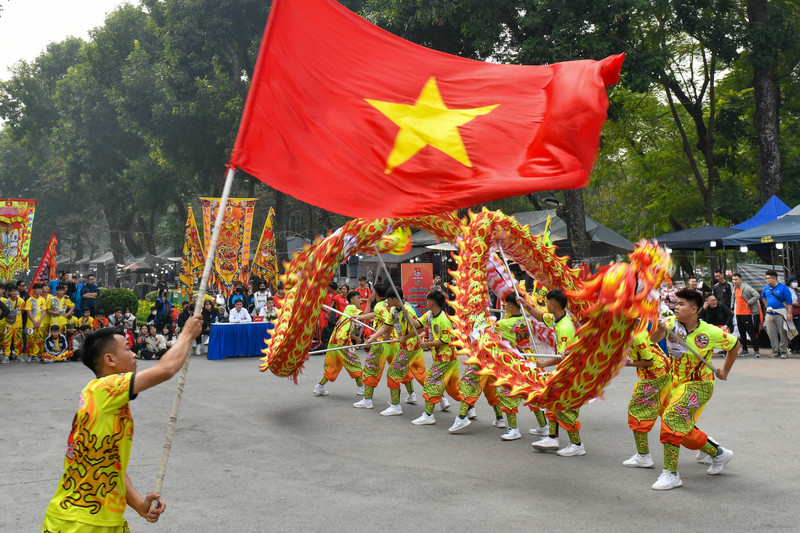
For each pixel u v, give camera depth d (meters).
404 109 5.50
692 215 30.50
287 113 5.19
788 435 7.58
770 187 21.61
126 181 45.94
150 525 4.96
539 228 25.31
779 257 21.83
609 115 23.11
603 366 5.59
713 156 28.19
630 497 5.61
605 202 40.84
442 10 21.67
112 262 51.38
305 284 9.05
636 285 5.23
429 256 26.81
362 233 9.13
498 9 21.12
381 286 10.06
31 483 5.96
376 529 4.88
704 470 6.41
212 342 16.70
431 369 8.84
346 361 10.90
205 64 30.14
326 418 9.18
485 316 7.63
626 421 8.73
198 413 9.45
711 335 5.84
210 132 33.81
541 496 5.66
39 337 16.02
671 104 27.12
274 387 11.96
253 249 38.22
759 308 15.20
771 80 21.81
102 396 3.09
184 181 42.34
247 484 6.02
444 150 5.27
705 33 22.02
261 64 5.15
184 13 29.47
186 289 20.75
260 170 4.97
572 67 5.54
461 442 7.75
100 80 39.62
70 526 3.01
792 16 25.14
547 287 9.47
